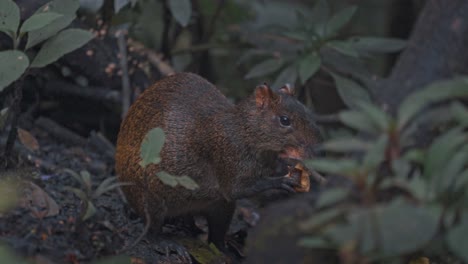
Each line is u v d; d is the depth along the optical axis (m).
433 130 6.93
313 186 10.44
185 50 14.44
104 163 11.59
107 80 12.30
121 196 10.31
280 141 9.48
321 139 9.55
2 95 11.41
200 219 11.52
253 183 9.76
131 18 13.09
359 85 12.91
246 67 15.80
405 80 7.22
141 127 9.92
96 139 12.09
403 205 5.75
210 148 9.67
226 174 9.69
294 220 6.72
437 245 6.35
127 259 7.45
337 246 6.05
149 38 14.34
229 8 16.03
